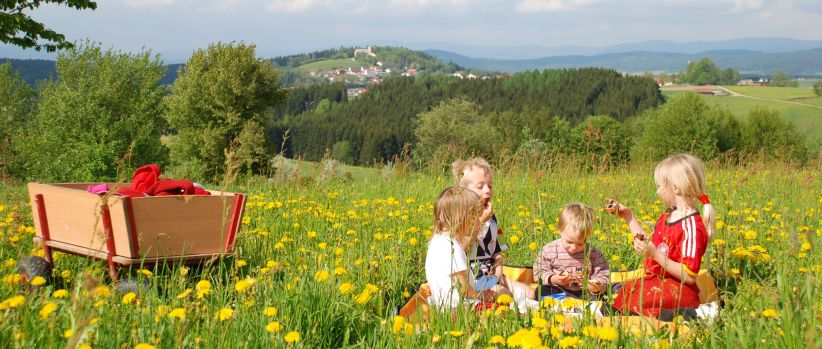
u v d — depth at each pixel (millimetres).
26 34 20781
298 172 11336
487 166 5867
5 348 3098
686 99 65625
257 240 6477
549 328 3246
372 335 3994
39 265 5293
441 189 12039
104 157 37031
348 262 5367
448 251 4691
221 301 3961
